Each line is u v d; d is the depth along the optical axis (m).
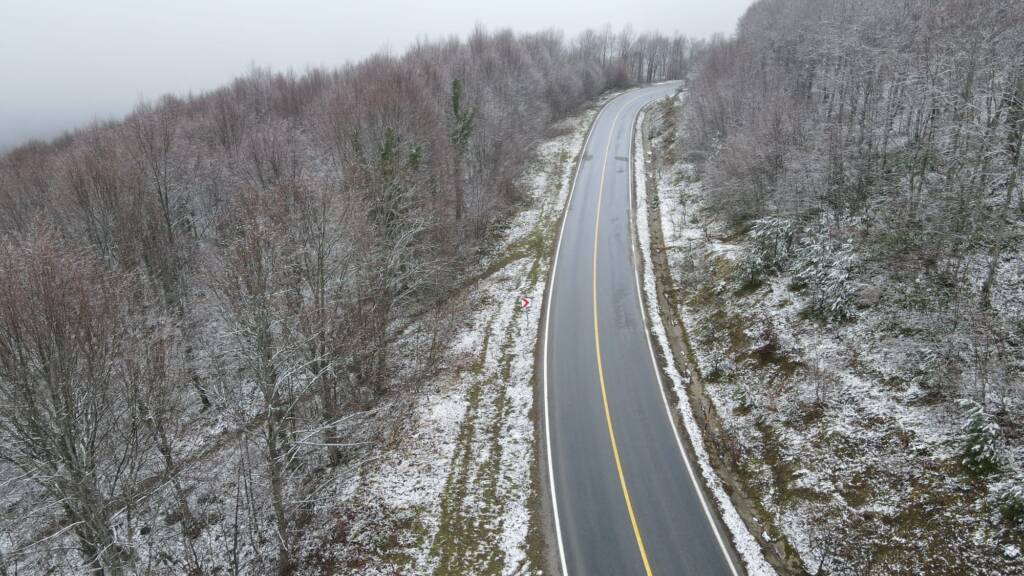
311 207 24.03
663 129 69.75
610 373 29.28
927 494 18.09
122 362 19.06
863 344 24.45
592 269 40.28
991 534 16.23
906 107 33.88
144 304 27.56
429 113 40.03
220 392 23.91
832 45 40.47
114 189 31.64
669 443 24.41
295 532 21.34
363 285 26.95
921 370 21.66
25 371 15.44
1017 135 24.48
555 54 92.81
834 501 19.61
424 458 23.91
